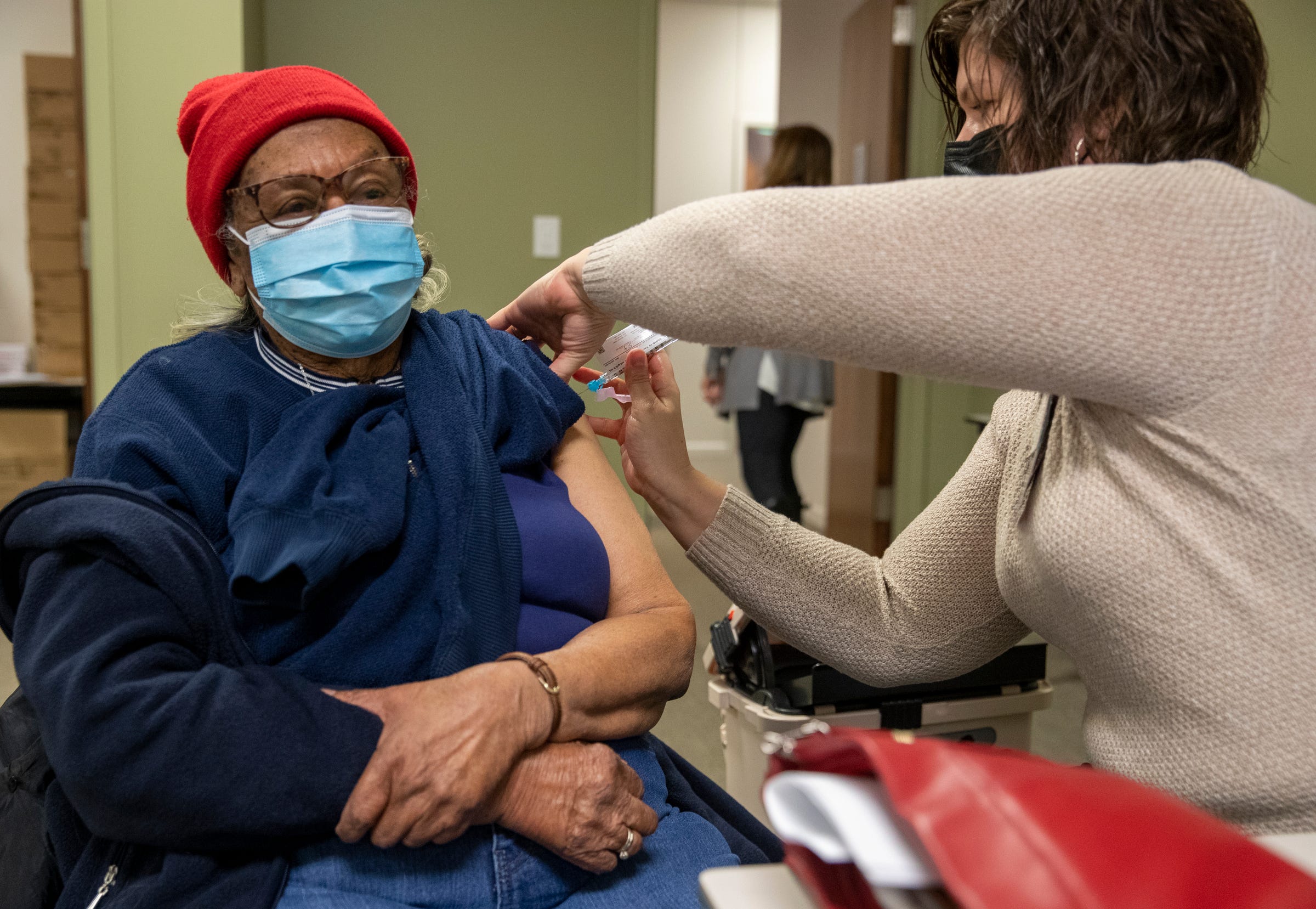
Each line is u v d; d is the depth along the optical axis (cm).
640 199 369
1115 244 71
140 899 80
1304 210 75
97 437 93
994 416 113
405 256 104
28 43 529
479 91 353
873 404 404
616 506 117
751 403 406
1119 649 82
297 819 78
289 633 90
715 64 682
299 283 99
